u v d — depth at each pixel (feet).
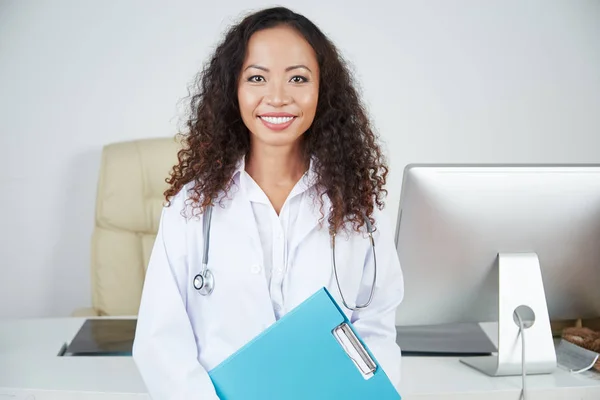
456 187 4.57
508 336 4.86
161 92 9.27
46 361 5.15
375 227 4.42
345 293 4.36
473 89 9.59
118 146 7.90
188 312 4.33
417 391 4.59
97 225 7.82
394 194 9.64
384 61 9.42
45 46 9.12
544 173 4.64
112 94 9.25
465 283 4.94
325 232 4.35
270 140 4.09
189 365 3.95
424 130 9.59
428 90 9.53
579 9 9.60
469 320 5.18
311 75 4.09
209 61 4.53
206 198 4.20
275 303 4.26
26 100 9.19
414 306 5.02
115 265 7.67
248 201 4.28
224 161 4.32
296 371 3.60
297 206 4.41
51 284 9.58
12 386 4.58
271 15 4.16
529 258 4.87
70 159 9.33
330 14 9.30
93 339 5.69
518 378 4.89
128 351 5.38
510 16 9.50
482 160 9.73
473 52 9.52
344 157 4.47
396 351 4.37
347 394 3.57
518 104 9.68
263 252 4.31
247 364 3.64
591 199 4.73
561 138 9.82
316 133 4.48
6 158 9.25
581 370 5.02
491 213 4.66
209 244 4.24
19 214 9.39
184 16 9.18
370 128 4.73
